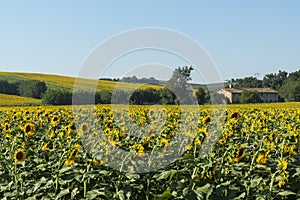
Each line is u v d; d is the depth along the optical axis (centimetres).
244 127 1247
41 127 1334
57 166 720
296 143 840
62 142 900
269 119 1538
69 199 612
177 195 560
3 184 720
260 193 622
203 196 550
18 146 890
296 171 732
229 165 682
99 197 600
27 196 671
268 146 738
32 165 766
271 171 714
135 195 614
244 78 9675
